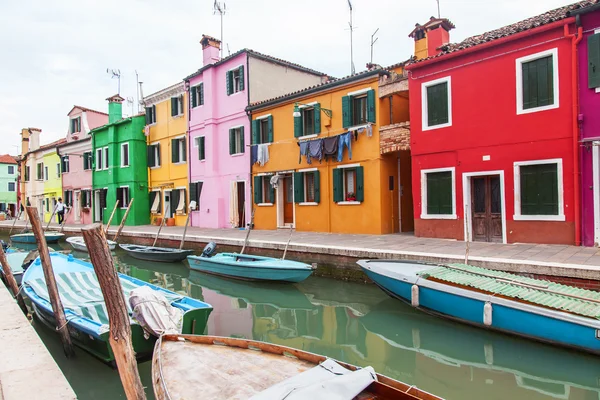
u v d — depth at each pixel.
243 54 18.86
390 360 6.09
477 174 11.67
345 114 14.90
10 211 50.06
